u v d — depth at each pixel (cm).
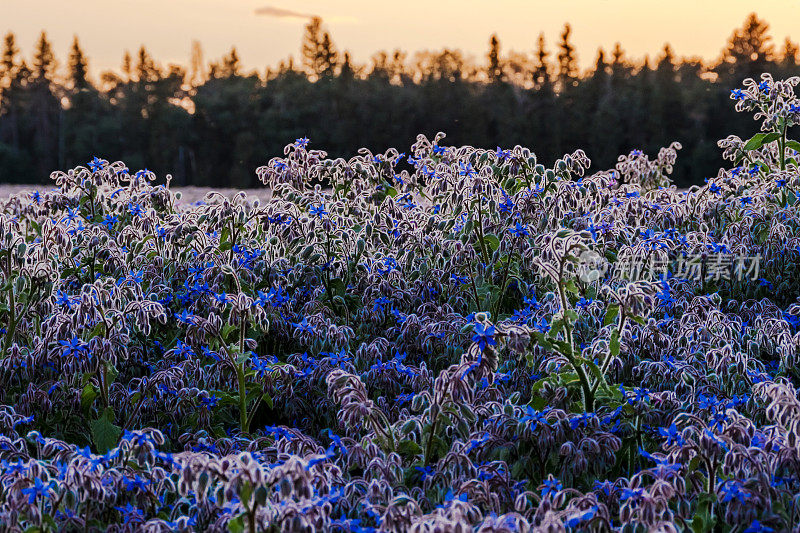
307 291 861
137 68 10394
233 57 11312
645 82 7856
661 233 877
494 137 8781
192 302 807
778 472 471
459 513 394
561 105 8331
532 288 872
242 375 629
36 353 668
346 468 527
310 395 684
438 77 9181
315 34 11438
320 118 9188
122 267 879
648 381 654
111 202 1063
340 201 1000
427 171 1031
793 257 882
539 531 410
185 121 9394
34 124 10594
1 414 579
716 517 465
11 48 10562
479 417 584
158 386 645
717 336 671
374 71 9850
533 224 930
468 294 874
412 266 934
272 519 407
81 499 437
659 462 467
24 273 734
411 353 761
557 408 566
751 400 595
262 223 900
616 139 7812
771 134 1165
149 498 468
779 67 9156
